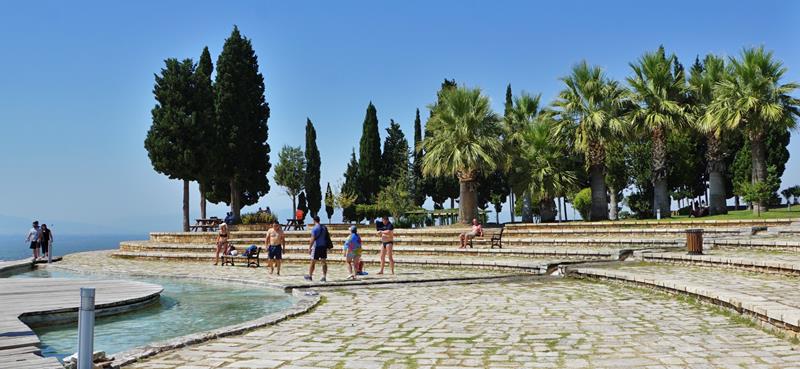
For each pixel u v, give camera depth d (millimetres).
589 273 15414
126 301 11633
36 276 20578
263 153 41500
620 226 26453
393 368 6348
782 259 15234
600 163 33500
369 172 56125
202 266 23016
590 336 7859
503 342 7594
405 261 21203
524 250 21641
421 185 58188
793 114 30469
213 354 7230
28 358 6621
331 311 10727
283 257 23672
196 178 36250
